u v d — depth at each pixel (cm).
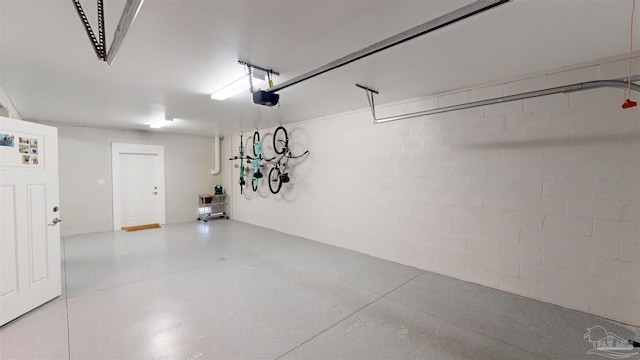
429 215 365
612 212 243
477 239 324
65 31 199
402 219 394
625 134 237
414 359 197
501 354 202
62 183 569
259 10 175
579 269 260
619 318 241
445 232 350
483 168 318
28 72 278
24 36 206
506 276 303
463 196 334
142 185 680
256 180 681
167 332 226
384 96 370
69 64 258
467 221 331
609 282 246
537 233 283
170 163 718
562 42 215
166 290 307
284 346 210
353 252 452
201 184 774
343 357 199
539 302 279
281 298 289
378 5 170
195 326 235
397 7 172
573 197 262
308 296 294
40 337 218
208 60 250
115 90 338
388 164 409
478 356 200
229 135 770
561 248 269
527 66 264
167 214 712
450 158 344
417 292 304
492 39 210
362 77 296
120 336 220
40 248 271
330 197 497
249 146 705
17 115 462
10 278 243
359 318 250
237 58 246
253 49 229
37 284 266
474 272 327
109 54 171
